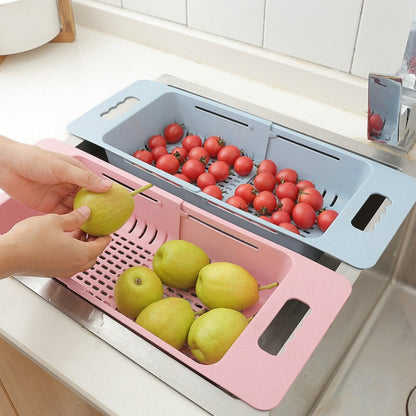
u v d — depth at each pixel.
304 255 0.76
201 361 0.63
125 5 1.21
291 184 0.90
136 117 0.96
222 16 1.06
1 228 0.76
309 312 0.61
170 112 1.03
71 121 0.97
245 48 1.06
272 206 0.87
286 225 0.82
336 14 0.91
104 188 0.63
